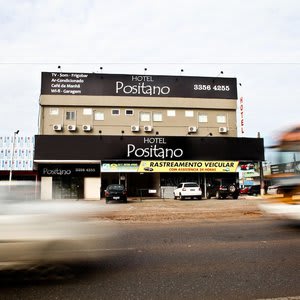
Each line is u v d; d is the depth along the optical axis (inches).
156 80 1422.2
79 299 169.0
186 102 1422.2
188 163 1272.1
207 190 1299.2
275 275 207.5
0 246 204.2
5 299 170.1
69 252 214.4
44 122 1353.3
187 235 359.3
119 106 1390.3
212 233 373.1
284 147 418.6
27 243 206.7
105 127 1374.3
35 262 207.5
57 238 212.4
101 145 1248.8
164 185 1295.5
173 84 1429.6
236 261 243.9
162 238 340.8
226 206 791.1
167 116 1416.1
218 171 1284.4
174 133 1407.5
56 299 169.3
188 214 589.9
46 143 1234.0
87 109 1379.2
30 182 272.8
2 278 204.7
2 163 1566.2
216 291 179.3
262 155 1316.4
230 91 1456.7
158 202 1003.3
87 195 1270.9
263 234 364.8
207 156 1286.9
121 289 183.8
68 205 254.7
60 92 1369.3
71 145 1238.9
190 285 189.6
